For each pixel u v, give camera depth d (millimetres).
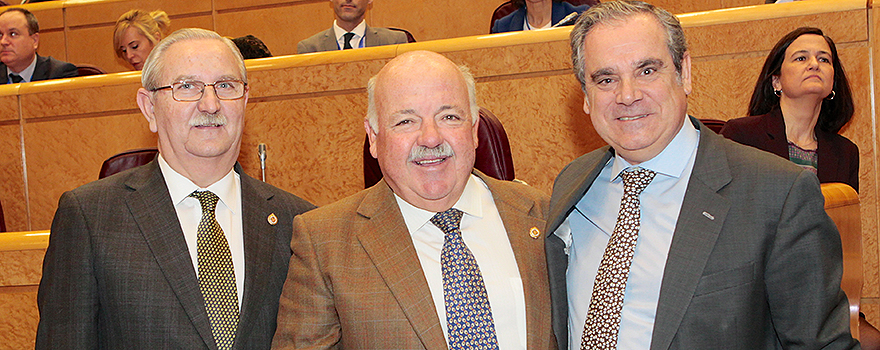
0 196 3471
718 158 1368
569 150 2828
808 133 2541
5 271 2320
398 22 5355
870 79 2652
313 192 3070
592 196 1540
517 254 1532
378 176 2088
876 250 2633
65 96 3381
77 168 3385
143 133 3318
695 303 1262
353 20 4164
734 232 1272
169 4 5766
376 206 1583
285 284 1562
